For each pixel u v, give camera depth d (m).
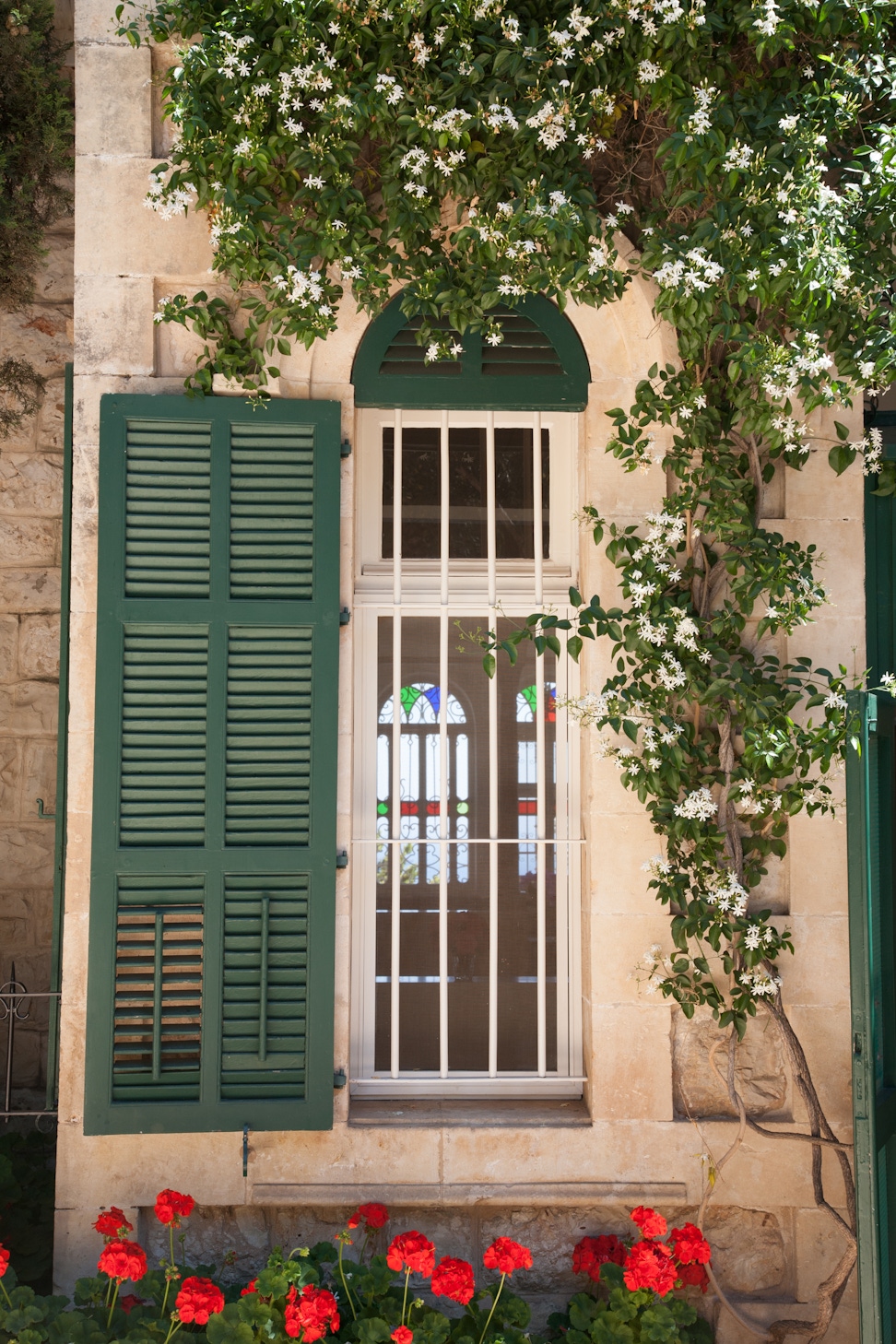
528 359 3.14
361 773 3.25
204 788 2.96
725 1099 3.10
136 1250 2.56
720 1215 3.09
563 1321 2.92
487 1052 3.23
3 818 4.02
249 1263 2.99
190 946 2.95
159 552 2.98
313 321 2.83
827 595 2.98
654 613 2.92
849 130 3.01
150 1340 2.46
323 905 2.96
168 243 3.05
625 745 3.08
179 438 2.99
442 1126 3.01
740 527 2.89
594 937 3.08
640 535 3.12
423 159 2.75
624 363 3.14
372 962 3.23
